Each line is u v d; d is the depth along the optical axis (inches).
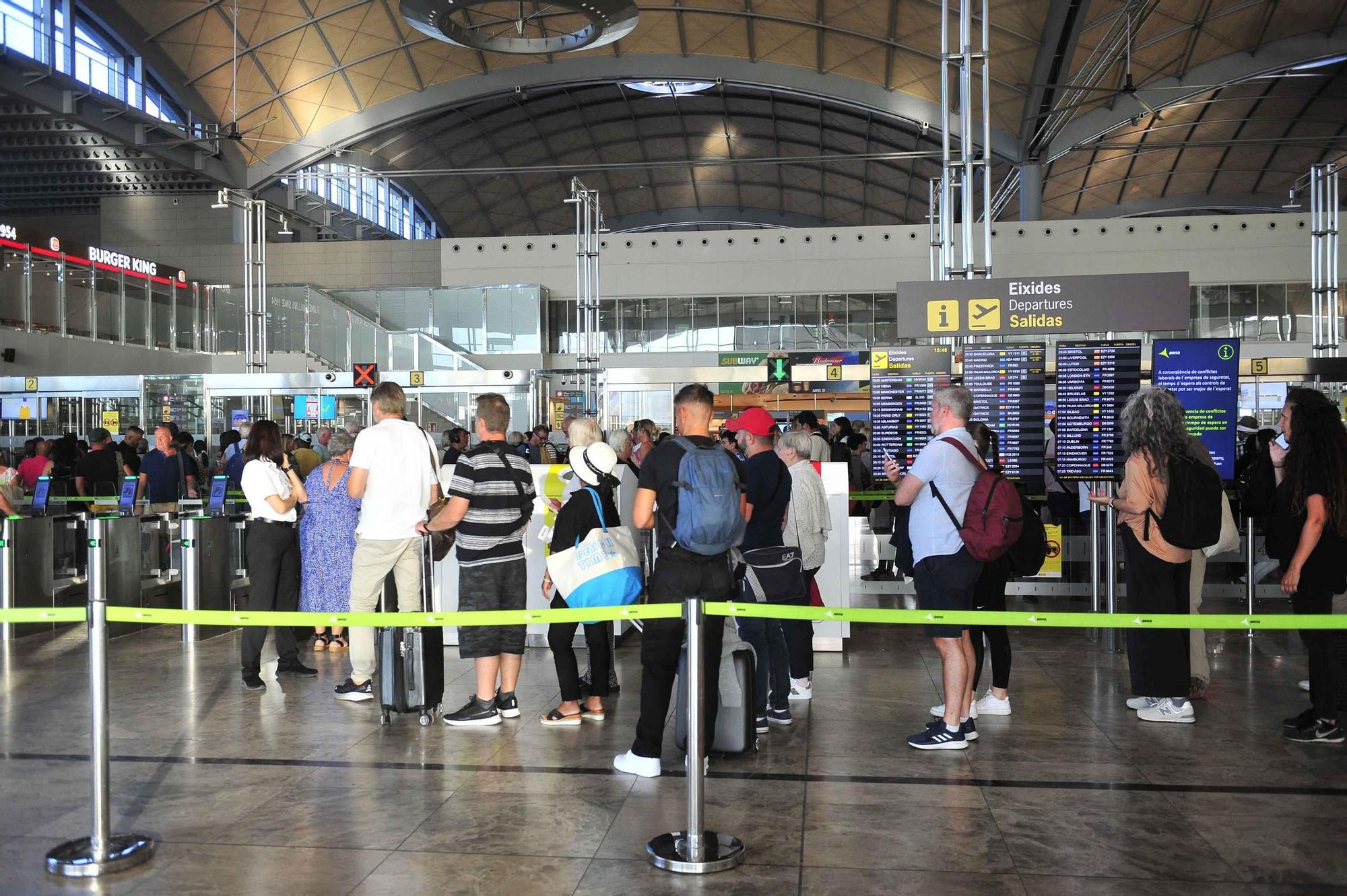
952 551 209.5
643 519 191.6
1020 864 152.8
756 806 179.2
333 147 1685.5
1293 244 1389.0
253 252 1690.5
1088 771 199.2
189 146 1606.8
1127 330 365.1
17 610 157.6
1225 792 185.9
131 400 870.4
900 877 148.2
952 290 371.9
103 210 1835.6
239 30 1448.1
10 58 1262.3
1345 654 229.8
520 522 236.8
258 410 858.1
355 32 1504.7
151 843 159.0
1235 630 362.6
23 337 923.4
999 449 369.4
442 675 241.3
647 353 1476.4
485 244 1505.9
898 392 419.8
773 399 1147.3
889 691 271.9
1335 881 146.3
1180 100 1546.5
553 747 217.6
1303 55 1472.7
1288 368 557.6
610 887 145.6
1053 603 418.0
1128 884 145.6
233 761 208.2
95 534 157.5
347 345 1189.1
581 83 1649.9
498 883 147.1
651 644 195.6
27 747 219.5
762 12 1480.1
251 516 285.6
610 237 1489.9
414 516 247.8
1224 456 342.0
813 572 259.4
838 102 1635.1
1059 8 1211.9
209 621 171.0
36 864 155.3
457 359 1188.5
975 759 207.6
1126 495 232.7
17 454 834.8
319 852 159.2
